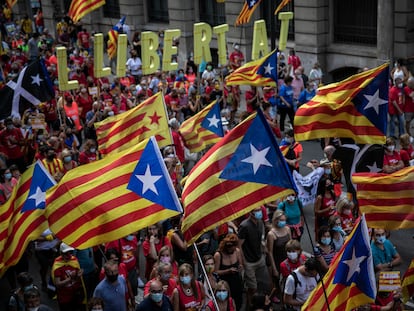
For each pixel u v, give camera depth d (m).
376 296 9.31
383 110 11.64
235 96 20.98
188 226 8.80
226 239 10.36
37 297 9.30
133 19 32.66
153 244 11.19
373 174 9.95
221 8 28.39
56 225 9.08
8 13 41.75
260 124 8.65
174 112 19.45
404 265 12.45
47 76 15.55
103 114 17.81
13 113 15.45
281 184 8.65
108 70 17.47
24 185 10.53
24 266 12.12
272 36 19.66
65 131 16.97
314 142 19.33
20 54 29.72
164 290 9.70
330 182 12.53
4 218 10.48
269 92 19.95
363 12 22.95
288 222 12.18
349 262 8.48
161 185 9.06
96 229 9.00
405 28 21.27
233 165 8.72
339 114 11.84
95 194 9.08
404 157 14.08
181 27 29.77
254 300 9.23
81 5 21.86
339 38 24.05
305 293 9.59
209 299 9.74
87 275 11.19
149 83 21.94
